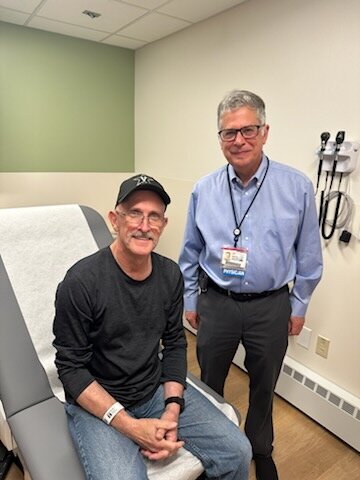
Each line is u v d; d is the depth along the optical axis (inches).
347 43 61.4
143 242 40.3
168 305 45.9
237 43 82.0
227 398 79.3
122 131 124.1
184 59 99.0
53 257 55.2
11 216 54.3
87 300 39.4
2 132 102.7
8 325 47.6
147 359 43.3
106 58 115.0
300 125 71.2
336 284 69.0
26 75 102.7
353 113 62.3
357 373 67.7
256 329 53.5
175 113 105.6
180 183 107.2
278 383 80.0
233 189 53.7
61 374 40.4
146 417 43.5
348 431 66.7
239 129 47.4
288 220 50.4
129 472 34.7
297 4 68.1
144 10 86.4
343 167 63.9
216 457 40.1
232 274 52.1
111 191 126.2
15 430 40.7
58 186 115.3
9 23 97.1
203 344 57.7
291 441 68.0
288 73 71.9
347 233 65.2
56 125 110.8
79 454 37.2
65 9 87.4
